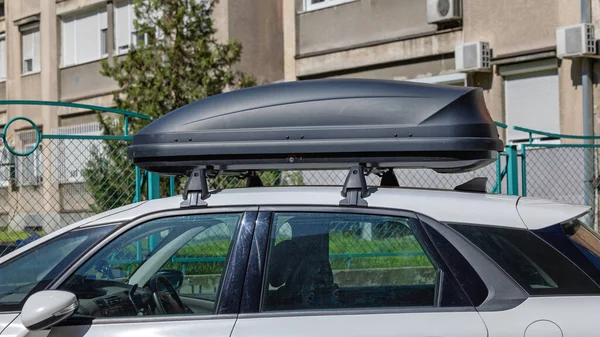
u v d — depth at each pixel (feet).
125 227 12.71
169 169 13.50
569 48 43.98
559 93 46.14
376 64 55.26
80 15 77.25
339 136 12.55
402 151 12.39
